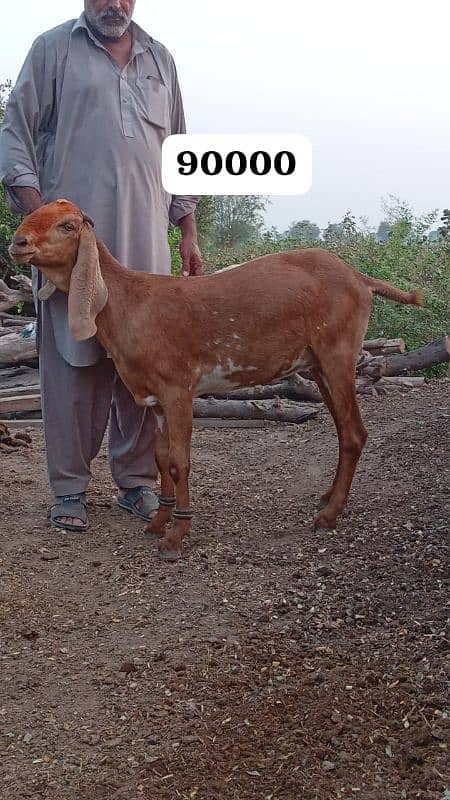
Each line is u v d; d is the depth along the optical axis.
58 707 1.89
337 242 7.22
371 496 3.06
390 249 6.65
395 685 1.90
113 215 2.81
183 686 1.95
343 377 2.74
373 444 3.64
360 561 2.55
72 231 2.53
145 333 2.59
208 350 2.64
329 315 2.71
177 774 1.64
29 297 5.55
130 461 3.05
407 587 2.36
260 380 2.73
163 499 2.80
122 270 2.64
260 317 2.64
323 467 3.50
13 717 1.86
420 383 4.62
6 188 2.81
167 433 2.75
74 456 2.93
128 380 2.66
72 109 2.76
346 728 1.75
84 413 2.92
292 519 2.94
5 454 3.85
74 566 2.64
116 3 2.68
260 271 2.68
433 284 6.12
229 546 2.73
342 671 1.97
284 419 4.21
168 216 3.05
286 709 1.83
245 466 3.63
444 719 1.77
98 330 2.64
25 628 2.24
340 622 2.21
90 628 2.24
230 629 2.21
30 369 4.95
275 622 2.24
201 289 2.65
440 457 3.37
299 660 2.04
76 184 2.79
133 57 2.83
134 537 2.86
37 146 2.84
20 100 2.76
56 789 1.62
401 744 1.70
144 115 2.82
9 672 2.04
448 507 2.87
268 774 1.64
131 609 2.35
